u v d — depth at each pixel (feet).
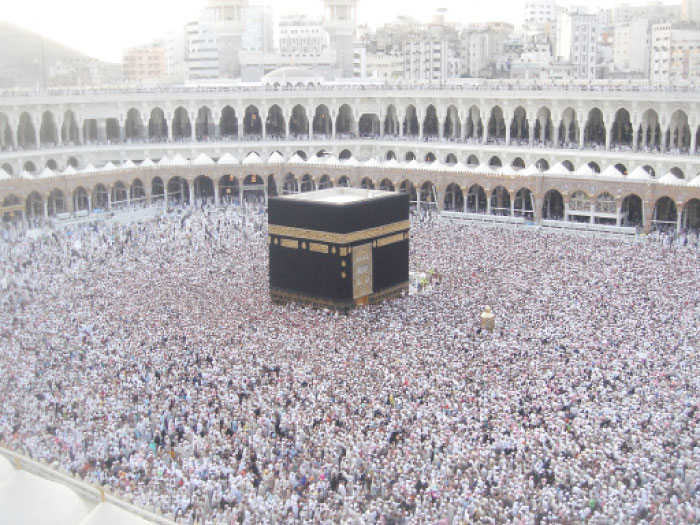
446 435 128.98
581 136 375.04
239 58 545.85
